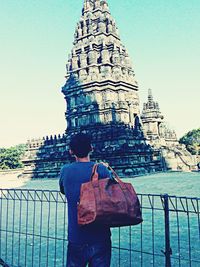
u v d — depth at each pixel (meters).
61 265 6.76
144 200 16.95
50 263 6.93
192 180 30.80
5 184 40.12
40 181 43.75
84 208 3.33
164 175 42.69
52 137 57.00
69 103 61.59
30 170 56.91
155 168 54.41
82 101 58.47
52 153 54.50
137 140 51.47
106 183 3.46
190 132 94.06
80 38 61.56
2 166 84.94
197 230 9.68
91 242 3.53
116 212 3.27
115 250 7.86
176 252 7.48
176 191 21.16
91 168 3.83
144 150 51.56
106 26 62.06
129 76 62.56
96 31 61.12
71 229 3.70
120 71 58.97
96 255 3.51
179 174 44.94
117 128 49.94
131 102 60.00
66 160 51.59
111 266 6.57
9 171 67.12
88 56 58.81
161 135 71.25
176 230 9.80
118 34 63.94
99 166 3.79
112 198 3.33
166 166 57.91
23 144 136.75
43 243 8.73
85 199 3.37
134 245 8.28
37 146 58.59
